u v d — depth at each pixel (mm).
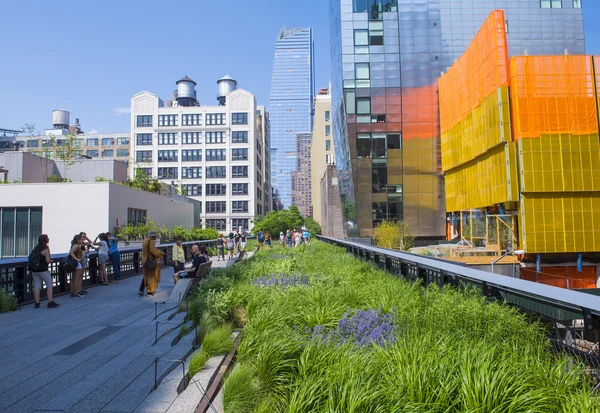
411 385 3443
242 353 4949
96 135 116688
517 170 33062
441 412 3248
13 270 10125
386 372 3889
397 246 42844
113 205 29812
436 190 48812
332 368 3979
